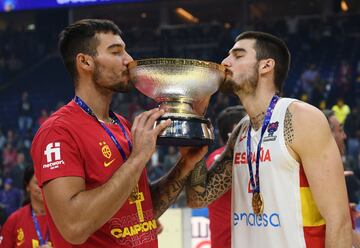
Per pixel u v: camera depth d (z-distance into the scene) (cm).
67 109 370
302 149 360
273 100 382
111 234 353
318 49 2644
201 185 420
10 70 2988
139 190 375
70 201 333
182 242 747
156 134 347
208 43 2823
